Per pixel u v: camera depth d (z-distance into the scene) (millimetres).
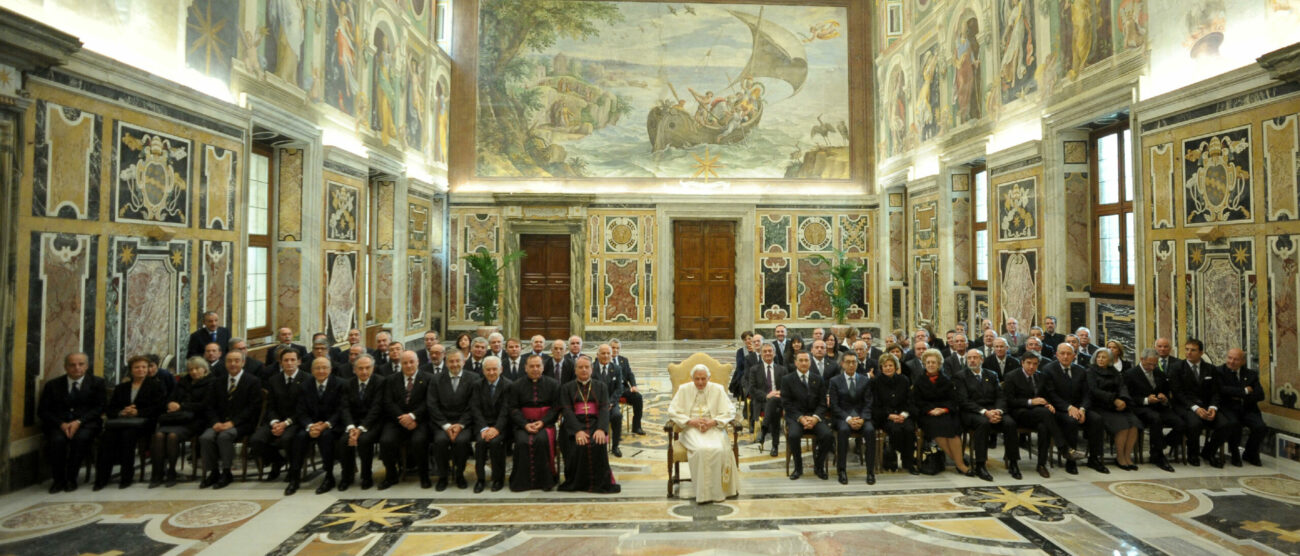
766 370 8203
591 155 17297
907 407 6707
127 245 6578
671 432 5957
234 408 6305
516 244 17031
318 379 6418
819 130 17500
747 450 7695
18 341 5590
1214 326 7336
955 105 13086
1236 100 7023
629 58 17406
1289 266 6484
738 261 17391
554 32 17297
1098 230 9797
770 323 17281
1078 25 9562
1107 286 9547
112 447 6008
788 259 17312
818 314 17391
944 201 13273
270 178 9812
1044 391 6723
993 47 11734
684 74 17438
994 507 5543
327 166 10344
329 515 5414
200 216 7586
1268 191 6684
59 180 5855
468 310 16906
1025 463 6941
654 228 17172
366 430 6164
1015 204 10930
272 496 5887
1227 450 7180
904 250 16562
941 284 13391
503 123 17156
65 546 4684
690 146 17422
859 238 17359
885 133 16656
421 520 5316
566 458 6215
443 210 16797
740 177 17469
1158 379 6883
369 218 13203
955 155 12844
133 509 5477
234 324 8250
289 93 9500
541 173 17219
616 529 5117
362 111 11898
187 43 7469
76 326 6066
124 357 6562
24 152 5527
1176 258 7852
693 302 17562
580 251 17047
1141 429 6586
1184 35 7812
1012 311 11062
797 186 17484
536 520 5316
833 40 17516
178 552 4617
